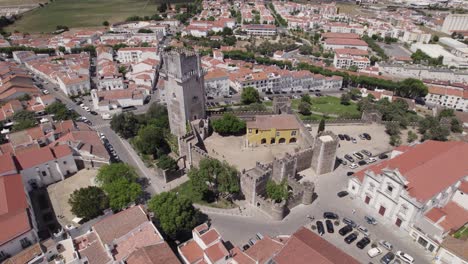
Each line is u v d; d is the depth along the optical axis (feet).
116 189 322.55
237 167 407.44
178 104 447.42
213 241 262.88
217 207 351.67
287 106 531.91
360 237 311.27
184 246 272.31
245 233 314.96
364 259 288.30
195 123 455.22
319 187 384.06
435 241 288.92
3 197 300.61
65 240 265.95
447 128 501.15
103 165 383.04
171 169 398.01
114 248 256.93
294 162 372.58
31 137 427.74
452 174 327.88
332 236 312.09
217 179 351.46
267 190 343.46
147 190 380.99
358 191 362.53
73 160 399.65
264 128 453.17
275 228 321.52
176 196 312.29
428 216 304.09
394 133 501.56
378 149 470.80
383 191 328.90
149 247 249.14
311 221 331.16
